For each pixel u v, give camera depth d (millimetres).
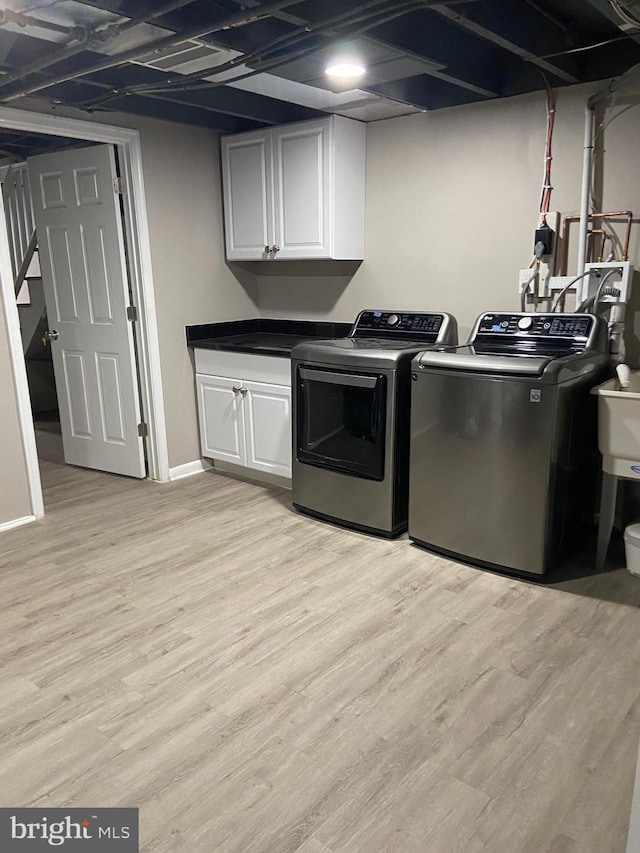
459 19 2176
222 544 3117
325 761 1734
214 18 2303
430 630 2344
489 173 3240
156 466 4062
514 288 3258
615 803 1586
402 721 1883
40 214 4074
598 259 2994
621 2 1779
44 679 2102
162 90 2947
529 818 1548
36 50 2566
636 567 2688
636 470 2564
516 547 2682
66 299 4129
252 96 3527
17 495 3400
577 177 2971
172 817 1562
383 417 2977
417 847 1477
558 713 1904
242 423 3902
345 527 3297
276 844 1486
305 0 1987
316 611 2488
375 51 2506
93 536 3242
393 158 3578
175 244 3896
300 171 3615
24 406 3365
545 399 2469
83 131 3363
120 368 3982
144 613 2498
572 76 2812
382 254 3736
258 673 2117
